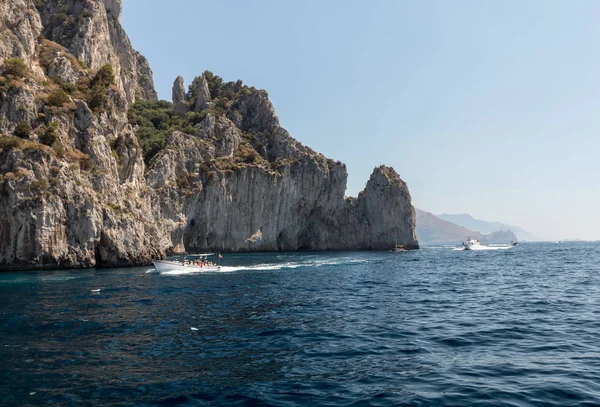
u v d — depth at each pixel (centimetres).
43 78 8694
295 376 1423
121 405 1194
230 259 8969
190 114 14212
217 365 1554
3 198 6031
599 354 1627
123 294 3541
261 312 2648
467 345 1791
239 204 12612
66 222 6391
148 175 10856
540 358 1585
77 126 7694
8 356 1684
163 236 10562
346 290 3753
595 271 5638
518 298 3200
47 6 12219
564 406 1133
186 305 2942
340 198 14775
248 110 15600
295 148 14462
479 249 14825
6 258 5956
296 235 14075
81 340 1944
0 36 7975
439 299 3177
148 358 1645
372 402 1182
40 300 3222
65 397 1252
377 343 1839
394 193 15038
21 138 6800
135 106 14512
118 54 14950
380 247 15150
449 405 1149
